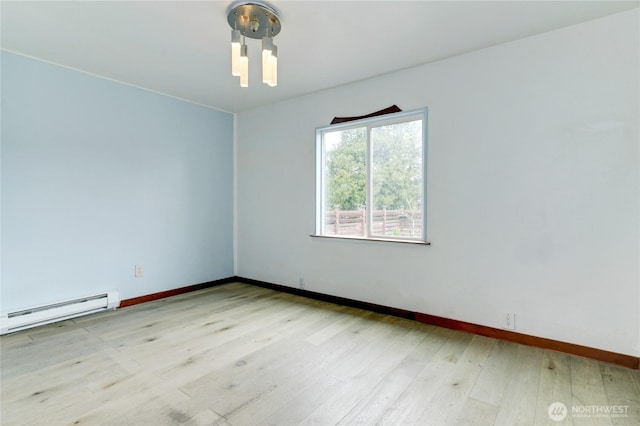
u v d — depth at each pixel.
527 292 2.34
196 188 3.92
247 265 4.26
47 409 1.62
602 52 2.07
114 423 1.53
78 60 2.72
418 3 1.91
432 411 1.62
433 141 2.74
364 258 3.17
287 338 2.50
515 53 2.36
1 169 2.55
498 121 2.44
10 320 2.54
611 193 2.06
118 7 1.96
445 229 2.69
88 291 3.03
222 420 1.55
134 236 3.35
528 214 2.33
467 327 2.59
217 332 2.61
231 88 3.38
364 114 3.14
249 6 1.91
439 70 2.70
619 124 2.03
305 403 1.69
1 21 2.11
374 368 2.04
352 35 2.28
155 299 3.52
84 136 2.98
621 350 2.04
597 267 2.11
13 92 2.59
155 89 3.42
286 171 3.80
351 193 3.37
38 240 2.73
